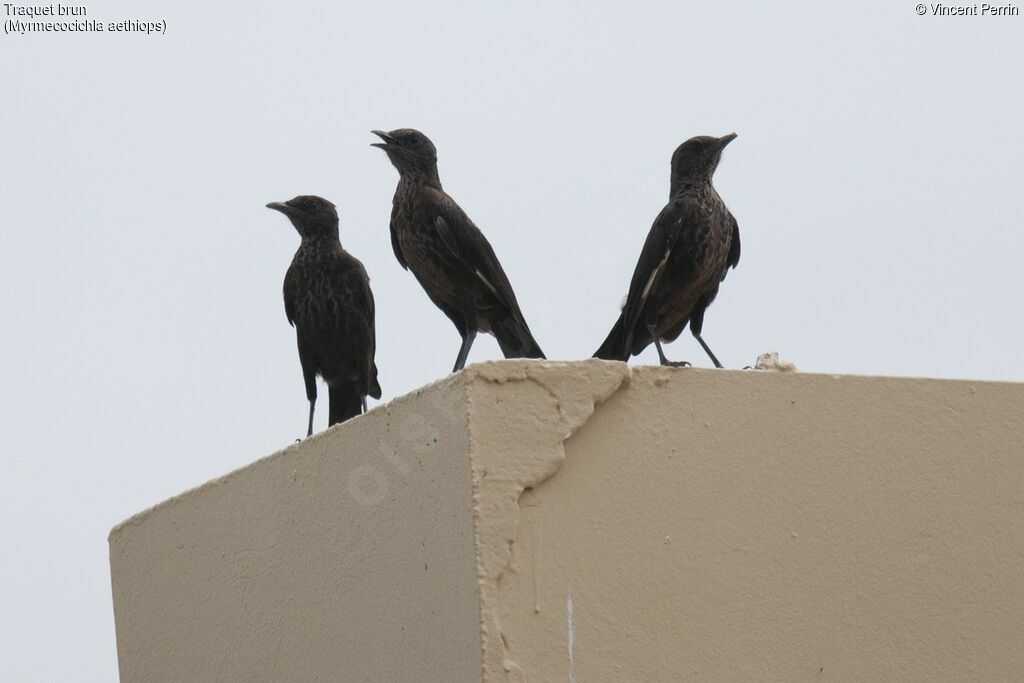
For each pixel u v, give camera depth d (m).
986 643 10.70
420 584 9.82
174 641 12.70
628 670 9.53
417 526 9.88
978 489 10.91
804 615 10.16
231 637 11.92
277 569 11.43
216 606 12.16
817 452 10.43
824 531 10.34
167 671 12.77
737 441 10.18
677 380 10.05
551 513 9.53
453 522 9.52
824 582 10.27
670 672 9.66
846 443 10.55
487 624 9.20
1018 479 11.07
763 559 10.10
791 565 10.19
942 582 10.66
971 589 10.73
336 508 10.80
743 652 9.91
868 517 10.52
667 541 9.83
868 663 10.28
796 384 10.46
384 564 10.21
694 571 9.87
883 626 10.39
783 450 10.32
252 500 11.81
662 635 9.69
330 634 10.73
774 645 10.01
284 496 11.42
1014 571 10.91
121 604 13.52
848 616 10.29
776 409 10.36
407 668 9.88
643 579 9.70
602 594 9.56
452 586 9.51
